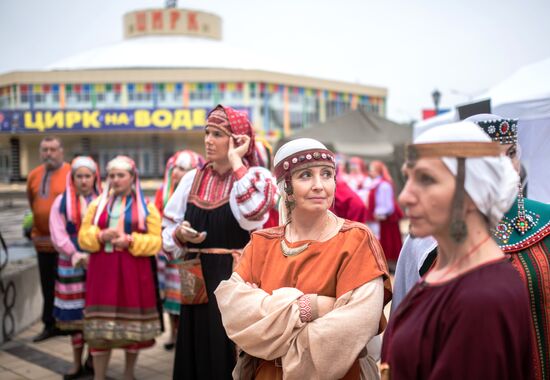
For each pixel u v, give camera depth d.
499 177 1.30
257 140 4.34
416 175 1.32
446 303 1.27
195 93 29.72
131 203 3.97
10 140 27.64
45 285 5.33
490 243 1.31
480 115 2.03
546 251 1.75
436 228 1.31
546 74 4.80
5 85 30.50
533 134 4.52
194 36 38.66
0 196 20.31
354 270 1.91
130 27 38.94
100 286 3.87
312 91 32.28
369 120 12.70
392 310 2.00
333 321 1.82
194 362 3.16
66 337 5.50
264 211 2.97
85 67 32.22
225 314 2.03
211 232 3.14
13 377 4.40
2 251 6.80
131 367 4.07
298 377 1.85
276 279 2.03
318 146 2.03
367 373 1.99
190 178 3.37
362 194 8.88
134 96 29.80
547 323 1.70
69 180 4.50
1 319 5.25
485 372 1.17
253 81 29.70
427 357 1.28
